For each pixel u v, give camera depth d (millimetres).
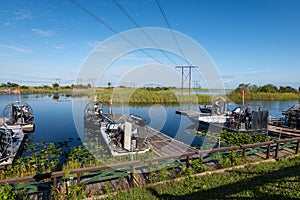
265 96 33469
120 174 4832
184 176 4785
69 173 3932
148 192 3986
